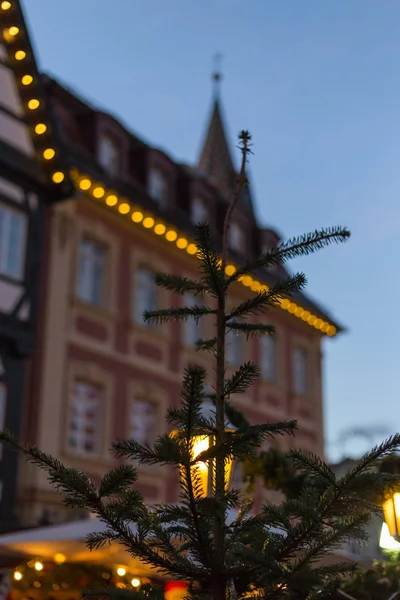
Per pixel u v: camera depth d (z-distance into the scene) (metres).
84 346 15.97
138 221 17.66
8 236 14.27
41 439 14.41
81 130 18.08
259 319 21.05
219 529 2.94
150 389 17.27
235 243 21.97
